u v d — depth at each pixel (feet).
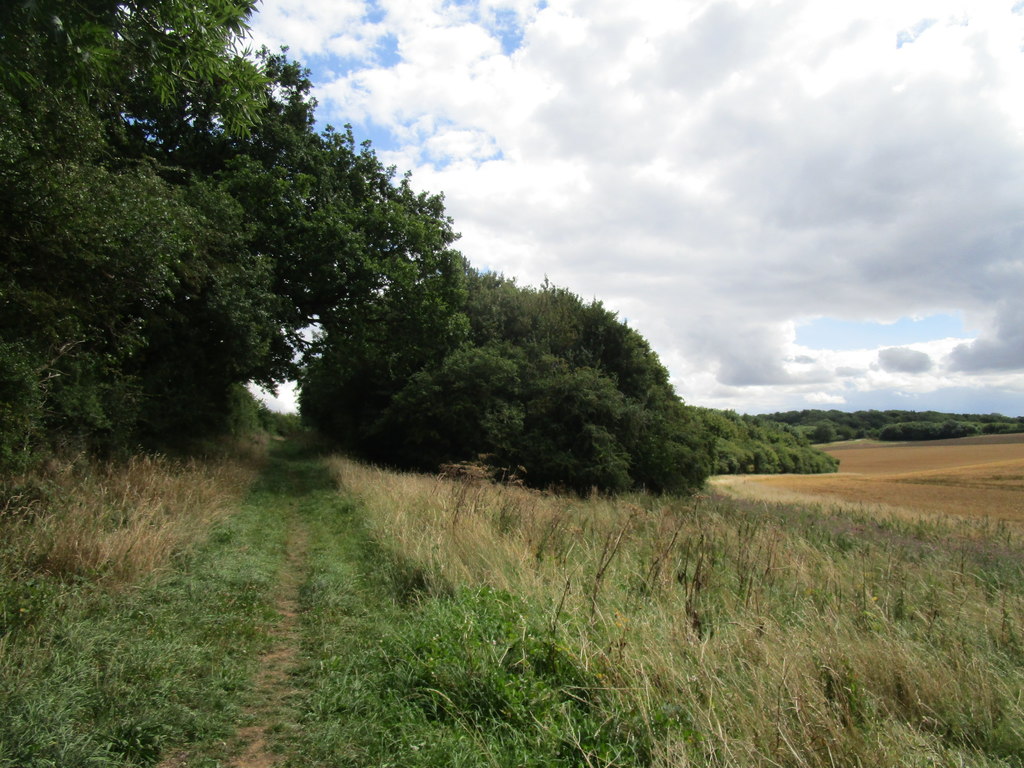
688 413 104.83
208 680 12.60
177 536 21.94
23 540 17.72
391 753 10.37
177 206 34.35
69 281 25.95
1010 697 12.40
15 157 20.57
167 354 51.65
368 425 89.66
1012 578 24.30
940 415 422.00
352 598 19.31
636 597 18.10
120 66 11.46
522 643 13.30
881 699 12.14
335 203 62.80
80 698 10.61
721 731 9.87
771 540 25.27
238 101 12.26
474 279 100.63
